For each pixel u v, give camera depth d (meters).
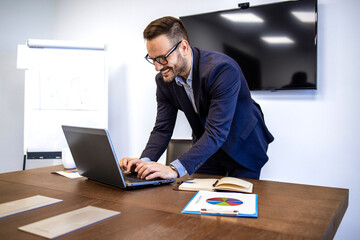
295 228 0.75
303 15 2.29
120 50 3.25
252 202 0.94
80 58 2.95
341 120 2.26
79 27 3.51
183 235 0.70
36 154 2.84
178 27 1.30
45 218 0.81
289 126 2.44
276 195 1.05
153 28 1.25
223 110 1.29
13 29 3.29
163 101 1.64
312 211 0.88
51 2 3.64
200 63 1.37
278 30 2.38
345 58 2.23
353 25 2.20
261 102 2.54
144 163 1.23
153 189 1.14
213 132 1.27
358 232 2.20
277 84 2.41
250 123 1.56
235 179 1.15
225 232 0.72
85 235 0.70
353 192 2.22
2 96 3.20
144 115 3.12
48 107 2.88
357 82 2.20
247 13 2.50
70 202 0.97
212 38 2.65
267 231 0.73
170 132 1.64
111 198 1.01
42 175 1.42
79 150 1.26
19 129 3.34
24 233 0.71
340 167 2.26
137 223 0.78
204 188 1.12
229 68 1.32
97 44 2.96
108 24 3.32
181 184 1.18
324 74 2.30
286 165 2.46
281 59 2.38
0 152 3.18
